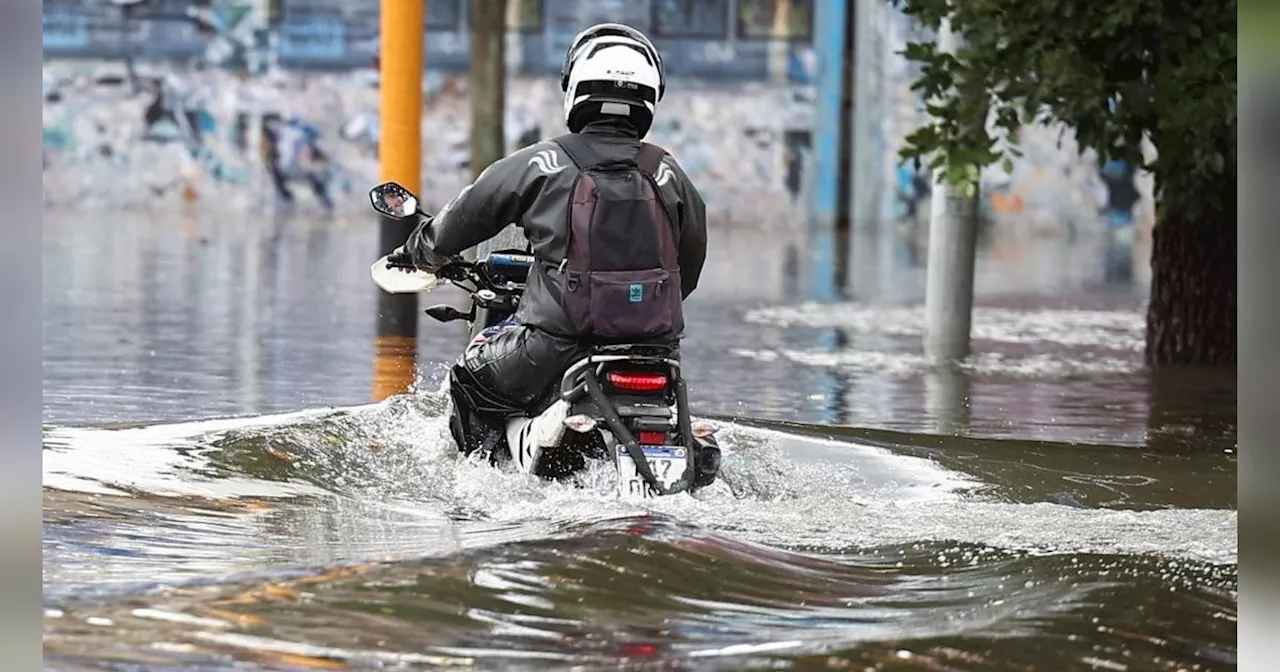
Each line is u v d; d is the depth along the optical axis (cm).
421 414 2044
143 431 1894
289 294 4669
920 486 1809
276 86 9275
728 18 9444
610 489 1539
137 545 1325
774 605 1133
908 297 5222
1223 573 1250
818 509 1534
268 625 1044
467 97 9312
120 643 1001
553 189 1605
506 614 1081
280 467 1734
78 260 5694
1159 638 1064
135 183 9219
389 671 960
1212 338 3488
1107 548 1348
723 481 1659
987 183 9369
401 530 1422
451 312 1831
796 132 9469
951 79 2981
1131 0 2755
